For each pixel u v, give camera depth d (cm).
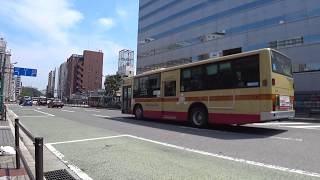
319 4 3497
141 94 2119
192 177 645
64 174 693
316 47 3488
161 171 697
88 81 13362
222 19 4922
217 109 1480
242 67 1383
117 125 1747
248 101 1338
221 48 4912
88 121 2048
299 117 2738
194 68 1645
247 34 4400
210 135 1292
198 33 5506
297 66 3656
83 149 988
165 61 6519
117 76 7762
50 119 2259
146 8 7412
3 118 2169
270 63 1289
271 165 741
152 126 1683
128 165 759
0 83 2362
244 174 662
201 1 5478
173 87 1794
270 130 1473
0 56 3984
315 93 3450
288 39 3791
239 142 1095
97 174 687
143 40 7444
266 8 4122
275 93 1289
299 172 673
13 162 765
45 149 1004
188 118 1659
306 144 1031
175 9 6275
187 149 967
